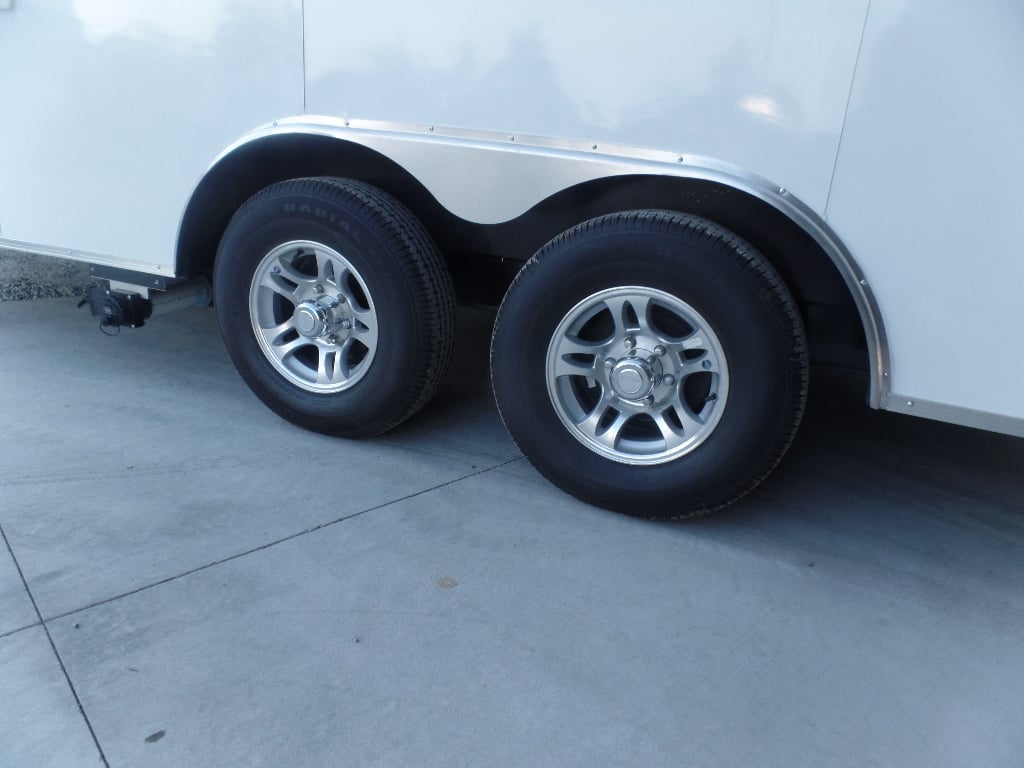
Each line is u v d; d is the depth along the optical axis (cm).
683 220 254
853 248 238
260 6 291
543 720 203
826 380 432
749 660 228
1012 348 230
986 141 218
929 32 216
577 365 283
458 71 269
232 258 325
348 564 258
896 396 248
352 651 222
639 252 258
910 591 262
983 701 218
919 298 236
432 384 317
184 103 316
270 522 279
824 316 277
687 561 270
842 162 232
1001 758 200
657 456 278
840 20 223
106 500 287
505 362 290
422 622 234
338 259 306
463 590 249
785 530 292
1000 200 221
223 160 313
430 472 316
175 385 388
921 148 224
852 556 279
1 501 284
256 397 378
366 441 339
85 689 205
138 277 354
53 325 462
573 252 269
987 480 335
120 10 315
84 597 238
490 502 297
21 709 198
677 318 278
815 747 200
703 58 239
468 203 279
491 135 270
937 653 235
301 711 202
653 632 236
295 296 323
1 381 384
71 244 363
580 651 227
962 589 265
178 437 336
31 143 354
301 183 306
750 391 258
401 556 263
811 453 351
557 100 258
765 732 203
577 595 250
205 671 212
